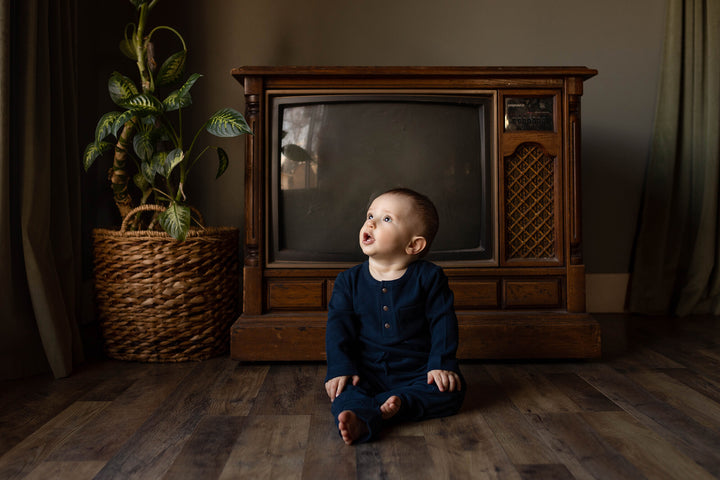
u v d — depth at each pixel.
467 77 1.59
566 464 0.93
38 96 1.50
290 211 1.61
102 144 1.56
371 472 0.91
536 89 1.60
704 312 2.28
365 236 1.20
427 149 1.61
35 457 0.96
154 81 1.71
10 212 1.46
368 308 1.23
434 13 2.22
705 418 1.15
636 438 1.04
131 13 2.16
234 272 1.74
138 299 1.56
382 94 1.59
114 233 1.55
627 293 2.32
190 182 2.22
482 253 1.62
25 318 1.46
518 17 2.24
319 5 2.21
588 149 2.29
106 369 1.53
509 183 1.62
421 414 1.12
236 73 1.55
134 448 1.00
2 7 1.33
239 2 2.20
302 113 1.60
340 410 1.07
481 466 0.93
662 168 2.23
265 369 1.54
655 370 1.51
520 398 1.28
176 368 1.54
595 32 2.26
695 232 2.24
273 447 1.01
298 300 1.60
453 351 1.19
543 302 1.62
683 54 2.22
